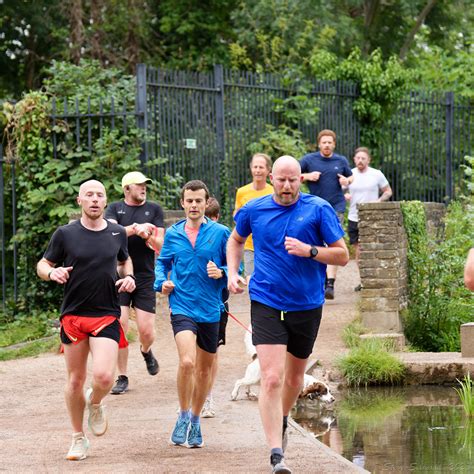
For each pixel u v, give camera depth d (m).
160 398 14.70
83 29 37.72
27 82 41.62
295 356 10.55
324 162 22.77
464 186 32.81
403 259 20.27
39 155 24.06
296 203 10.38
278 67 37.59
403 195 32.28
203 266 11.76
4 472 10.48
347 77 31.86
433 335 20.08
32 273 24.11
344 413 14.30
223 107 26.81
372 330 19.59
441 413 14.18
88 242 10.98
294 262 10.20
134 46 39.31
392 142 31.95
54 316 23.20
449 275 20.61
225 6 41.12
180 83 25.56
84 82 26.28
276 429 9.95
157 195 24.62
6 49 41.78
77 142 24.05
